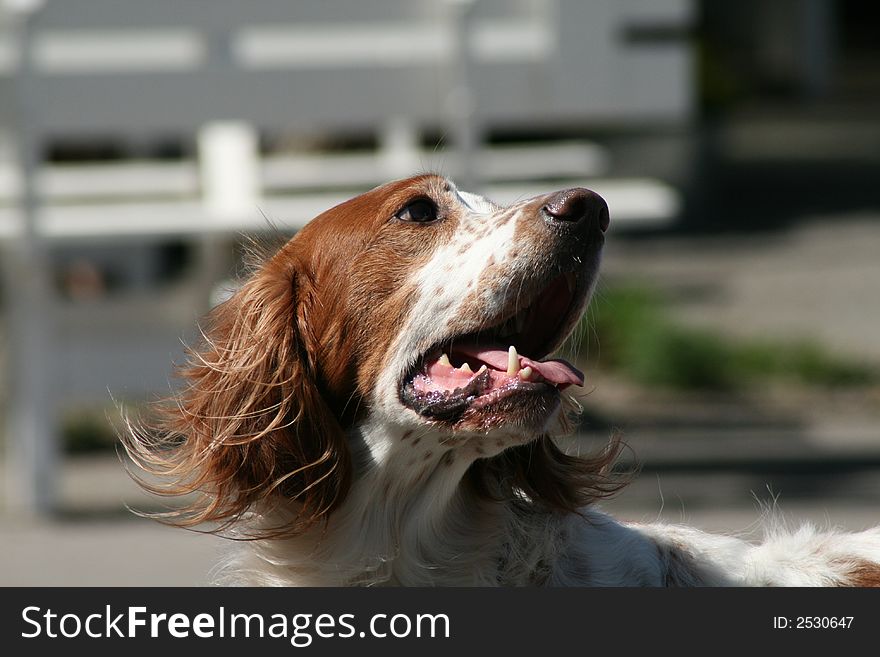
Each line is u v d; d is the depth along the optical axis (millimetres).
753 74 45844
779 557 6223
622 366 19812
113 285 18906
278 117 12312
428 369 5664
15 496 13609
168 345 13414
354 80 12273
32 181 12422
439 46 12250
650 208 14281
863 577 6055
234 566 5977
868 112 41875
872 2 54250
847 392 18641
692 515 11992
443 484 5691
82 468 15102
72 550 11594
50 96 12266
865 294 23344
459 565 5824
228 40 12242
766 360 19469
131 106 12273
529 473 5852
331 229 5938
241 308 5824
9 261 12836
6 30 12266
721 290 24109
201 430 5699
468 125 12172
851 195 31250
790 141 37875
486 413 5375
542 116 12273
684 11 12188
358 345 5730
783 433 16297
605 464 6082
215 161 14656
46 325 12914
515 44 12211
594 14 12164
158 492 5773
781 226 28906
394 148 16188
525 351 5832
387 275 5762
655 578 5891
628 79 12250
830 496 12781
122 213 13539
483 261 5617
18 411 13047
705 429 16609
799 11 45281
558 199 5609
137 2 12109
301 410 5613
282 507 5691
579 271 5613
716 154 36344
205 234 13961
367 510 5746
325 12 12195
